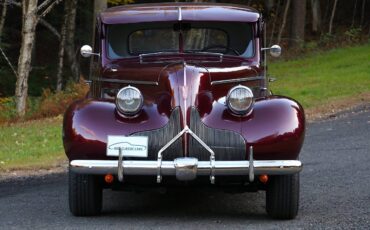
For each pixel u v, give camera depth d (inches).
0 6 1530.5
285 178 286.5
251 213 312.2
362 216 296.5
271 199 291.3
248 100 283.3
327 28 1859.0
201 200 344.5
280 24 1857.8
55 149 540.7
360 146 511.2
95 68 342.6
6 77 1386.6
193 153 277.4
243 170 272.2
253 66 328.8
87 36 1483.8
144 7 353.4
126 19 339.0
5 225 289.3
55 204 337.4
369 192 353.4
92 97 340.5
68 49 1344.7
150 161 272.2
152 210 320.2
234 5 368.5
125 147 277.0
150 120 284.2
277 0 1959.9
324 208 317.7
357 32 1555.1
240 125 282.8
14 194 374.9
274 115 284.7
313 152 494.0
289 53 1387.8
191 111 280.4
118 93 283.3
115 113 287.0
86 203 294.8
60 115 791.1
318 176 405.7
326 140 547.8
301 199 341.4
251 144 279.6
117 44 341.4
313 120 674.2
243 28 342.3
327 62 1175.6
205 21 339.0
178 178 269.7
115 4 1185.4
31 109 855.1
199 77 289.7
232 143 280.2
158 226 280.8
